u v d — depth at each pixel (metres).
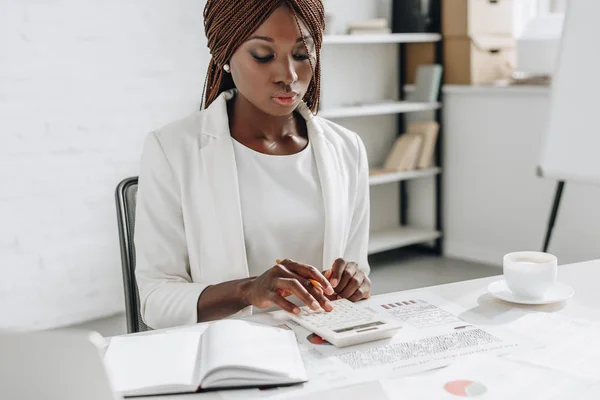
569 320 1.05
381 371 0.88
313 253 1.32
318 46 1.24
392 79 3.94
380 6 3.82
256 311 1.30
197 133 1.31
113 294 3.02
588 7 2.61
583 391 0.81
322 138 1.34
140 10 2.95
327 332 0.98
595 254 3.25
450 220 3.89
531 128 3.40
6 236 2.74
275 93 1.21
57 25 2.76
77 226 2.90
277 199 1.28
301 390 0.83
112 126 2.94
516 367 0.87
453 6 3.62
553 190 3.37
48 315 2.86
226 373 0.84
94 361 0.63
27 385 0.63
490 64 3.69
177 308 1.18
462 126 3.72
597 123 2.60
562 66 2.71
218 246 1.25
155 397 0.83
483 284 1.25
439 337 0.99
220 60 1.26
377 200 3.98
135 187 1.39
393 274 3.57
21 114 2.72
